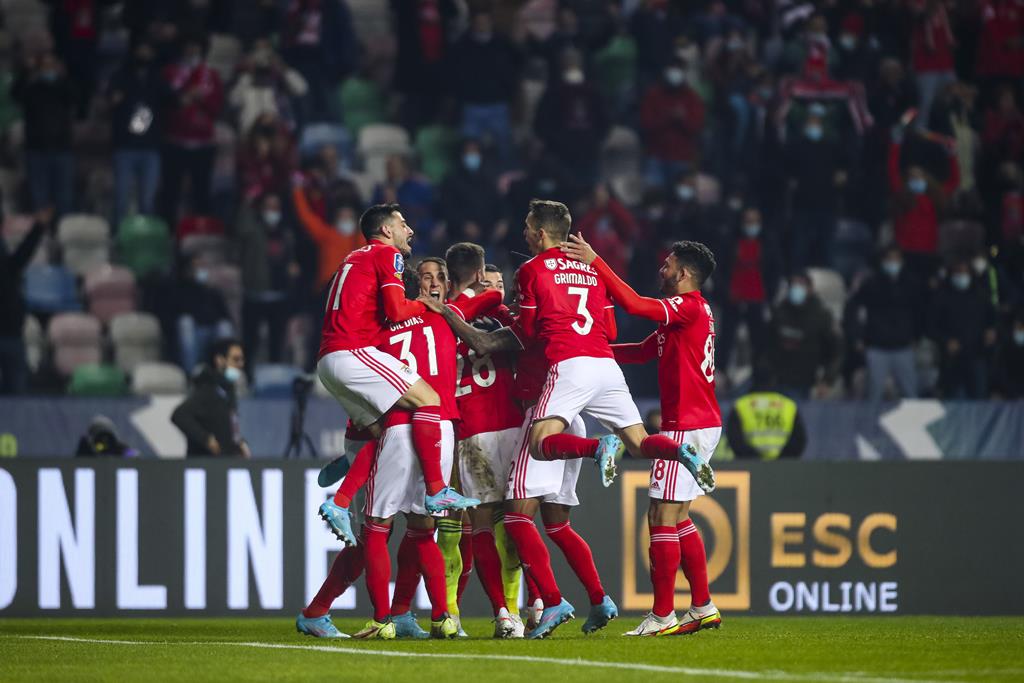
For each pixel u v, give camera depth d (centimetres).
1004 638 2302
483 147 5438
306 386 3875
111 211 5419
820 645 2083
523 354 2283
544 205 2258
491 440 2261
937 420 4019
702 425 2242
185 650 2038
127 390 4616
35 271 4984
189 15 5769
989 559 3250
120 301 4938
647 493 3136
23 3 5806
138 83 5262
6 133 5556
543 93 5434
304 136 5612
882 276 4659
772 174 5338
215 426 3619
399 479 2181
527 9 6081
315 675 1627
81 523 3025
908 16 5797
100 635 2462
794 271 5169
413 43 5700
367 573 2227
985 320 4741
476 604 3086
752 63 5731
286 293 4853
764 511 3172
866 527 3212
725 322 4844
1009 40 5784
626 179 5503
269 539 3069
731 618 3100
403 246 2327
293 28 5700
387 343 2222
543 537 3064
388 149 5619
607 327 2234
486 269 2434
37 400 3819
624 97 5825
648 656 1859
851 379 4684
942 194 5369
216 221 5212
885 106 5544
